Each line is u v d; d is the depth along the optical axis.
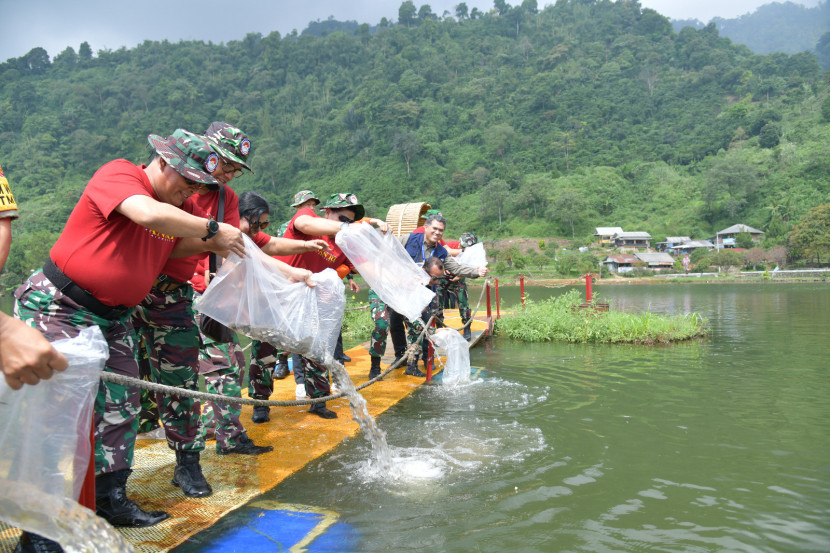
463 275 6.89
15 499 1.60
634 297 32.00
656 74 154.88
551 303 11.23
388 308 6.44
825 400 5.27
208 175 2.58
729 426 4.45
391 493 3.13
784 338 9.97
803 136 113.69
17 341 1.38
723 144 122.94
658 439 4.12
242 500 3.02
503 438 4.12
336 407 5.05
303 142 143.38
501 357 8.00
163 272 2.95
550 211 104.50
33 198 102.75
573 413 4.84
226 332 3.23
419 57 169.75
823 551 2.50
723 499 3.07
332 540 2.59
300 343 3.24
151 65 173.88
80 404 1.69
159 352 3.04
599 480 3.33
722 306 20.44
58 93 145.62
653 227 101.25
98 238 2.37
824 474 3.43
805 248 72.88
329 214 5.12
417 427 4.40
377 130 137.88
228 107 153.00
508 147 134.00
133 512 2.69
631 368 7.02
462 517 2.84
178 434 3.08
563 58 164.12
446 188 123.31
